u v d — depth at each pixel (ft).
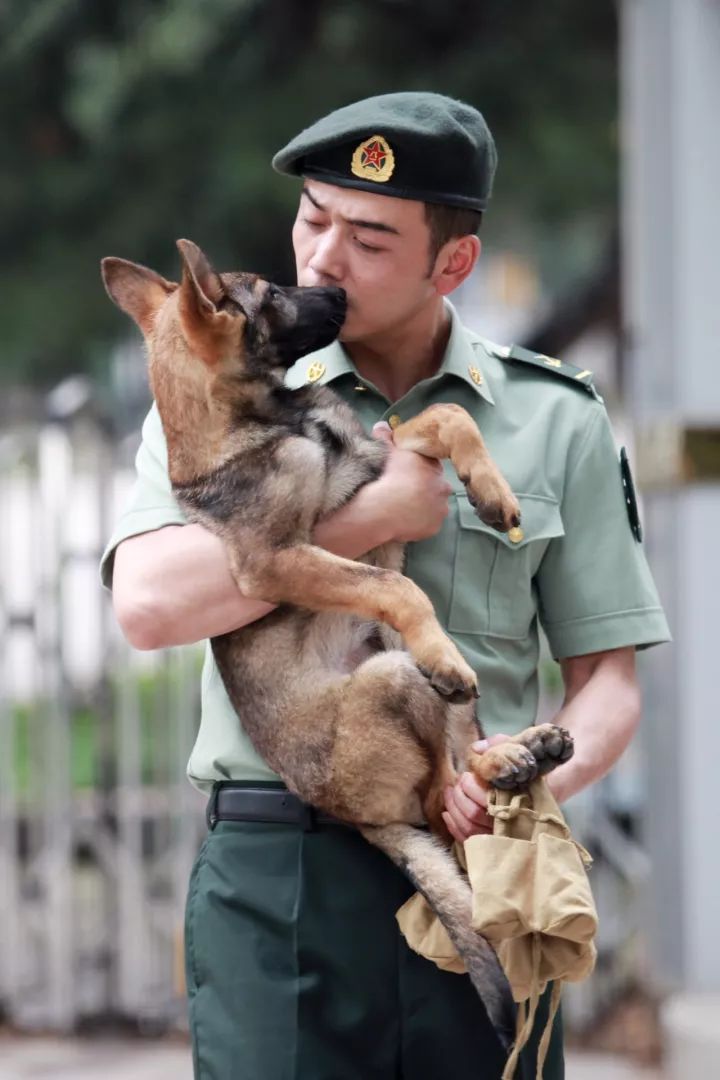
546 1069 19.52
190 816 40.45
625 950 41.37
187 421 20.26
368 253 19.39
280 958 19.01
